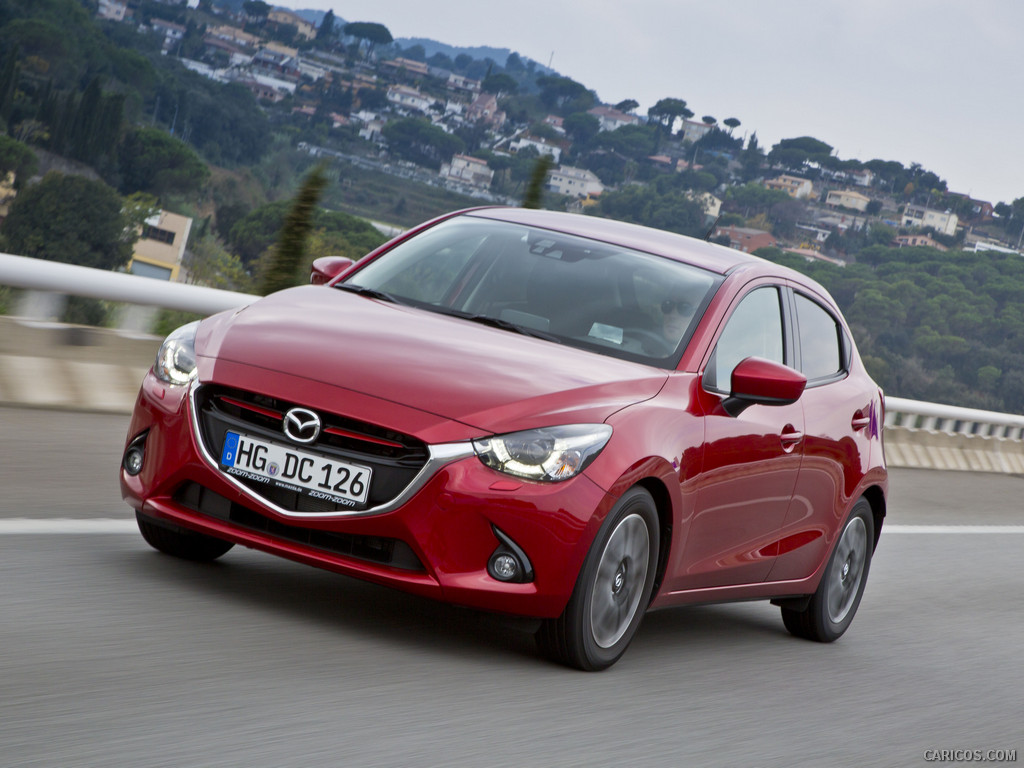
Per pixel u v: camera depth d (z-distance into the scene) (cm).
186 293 1736
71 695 633
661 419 860
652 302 977
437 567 775
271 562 997
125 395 1662
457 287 995
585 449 800
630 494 827
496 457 782
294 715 656
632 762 689
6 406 1533
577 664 845
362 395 795
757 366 920
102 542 980
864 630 1280
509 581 785
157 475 835
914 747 856
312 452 788
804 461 1038
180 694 661
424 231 1098
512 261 1017
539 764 653
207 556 962
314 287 1002
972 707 1018
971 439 3459
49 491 1159
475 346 871
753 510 980
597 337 937
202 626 795
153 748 573
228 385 813
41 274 1565
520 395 814
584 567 802
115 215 19412
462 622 920
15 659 680
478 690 766
